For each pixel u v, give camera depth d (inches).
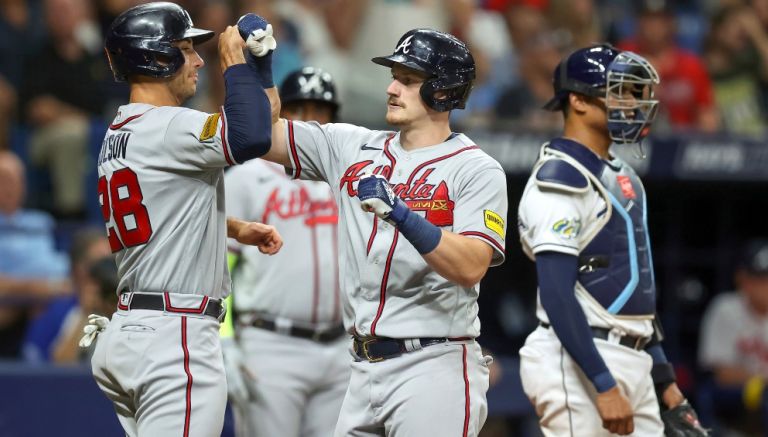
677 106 1487.5
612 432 671.1
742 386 1272.1
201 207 617.9
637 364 697.0
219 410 615.5
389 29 1457.9
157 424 602.2
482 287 1366.9
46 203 1347.2
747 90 1578.5
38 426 1006.4
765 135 1283.2
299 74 852.0
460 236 596.1
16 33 1449.3
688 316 1440.7
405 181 625.0
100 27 1476.4
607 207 692.7
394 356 621.0
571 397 689.0
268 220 860.0
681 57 1503.4
